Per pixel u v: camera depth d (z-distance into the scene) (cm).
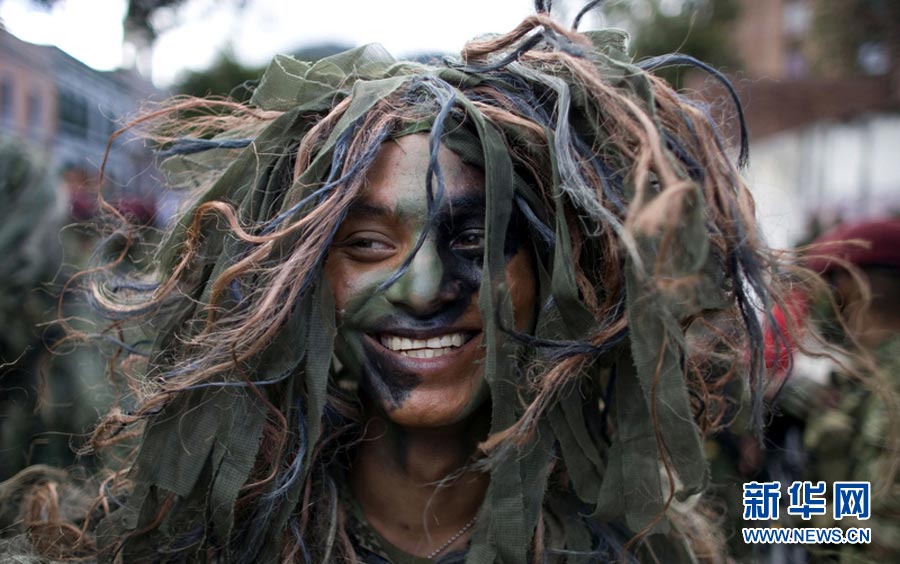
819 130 397
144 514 84
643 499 81
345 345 84
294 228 78
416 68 84
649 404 75
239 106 94
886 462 115
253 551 85
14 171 142
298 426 85
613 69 78
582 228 83
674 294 65
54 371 134
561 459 90
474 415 88
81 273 100
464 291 80
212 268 88
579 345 78
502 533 78
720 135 81
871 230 133
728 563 108
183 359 87
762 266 80
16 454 129
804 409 131
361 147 79
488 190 75
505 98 81
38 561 89
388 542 90
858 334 123
